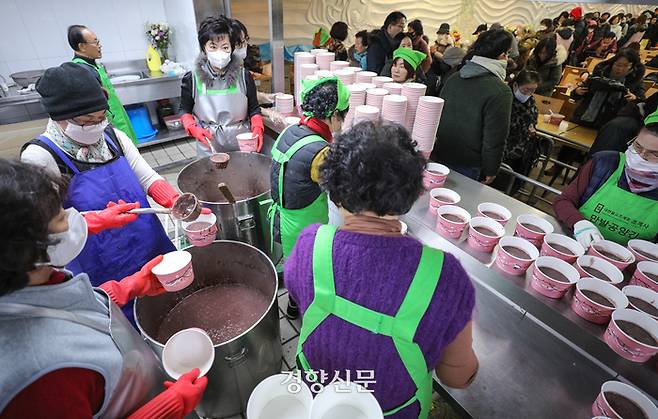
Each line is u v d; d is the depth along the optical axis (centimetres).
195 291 163
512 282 99
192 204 129
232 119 222
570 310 91
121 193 127
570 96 330
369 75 191
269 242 194
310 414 61
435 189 131
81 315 60
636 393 83
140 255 135
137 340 78
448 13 537
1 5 297
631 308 84
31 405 49
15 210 47
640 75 283
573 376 115
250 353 123
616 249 101
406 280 59
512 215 129
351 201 63
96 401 60
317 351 71
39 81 100
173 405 72
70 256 65
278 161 140
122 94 339
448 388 113
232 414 138
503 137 183
